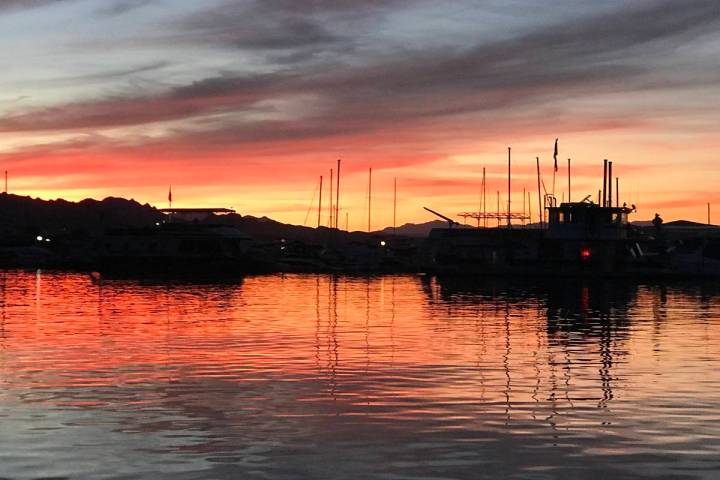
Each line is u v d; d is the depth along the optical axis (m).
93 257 174.12
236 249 157.25
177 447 20.19
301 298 83.62
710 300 79.81
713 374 31.08
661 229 142.00
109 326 50.72
